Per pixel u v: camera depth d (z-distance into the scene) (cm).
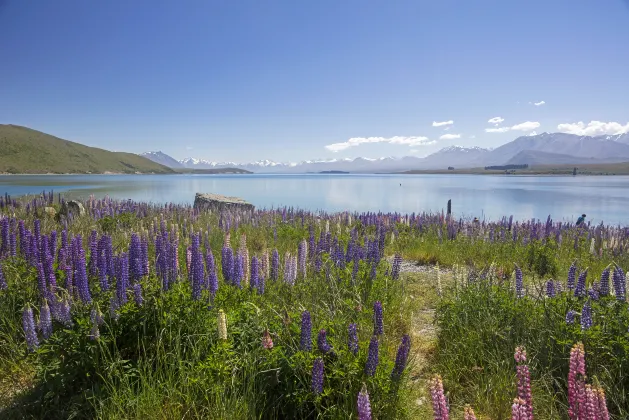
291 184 11812
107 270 534
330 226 1535
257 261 598
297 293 630
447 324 594
